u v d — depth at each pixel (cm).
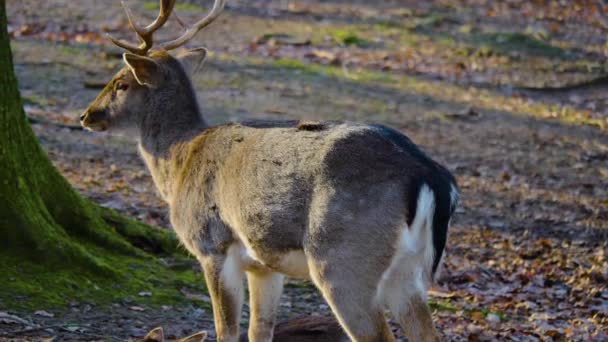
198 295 1170
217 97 2230
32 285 1063
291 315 1172
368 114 2236
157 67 1044
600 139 2203
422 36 2942
